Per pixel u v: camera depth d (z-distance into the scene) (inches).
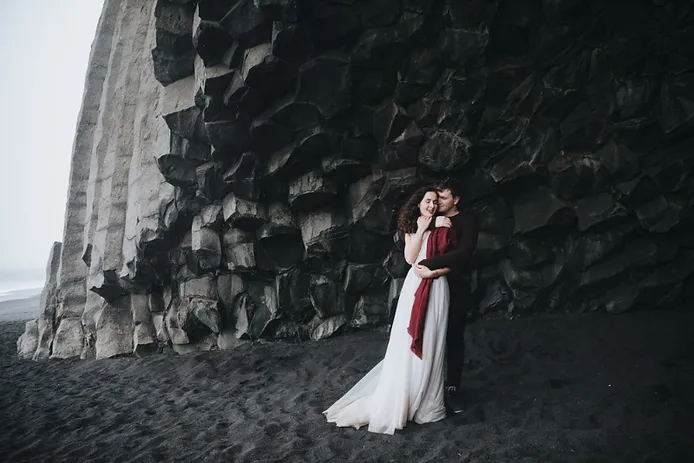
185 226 303.4
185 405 205.6
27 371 307.3
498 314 279.1
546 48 255.0
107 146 361.7
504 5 247.0
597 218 263.9
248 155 271.7
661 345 212.5
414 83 256.8
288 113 258.2
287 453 146.2
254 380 231.6
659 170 259.8
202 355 285.6
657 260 261.7
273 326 293.1
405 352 156.0
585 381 183.9
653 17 247.8
